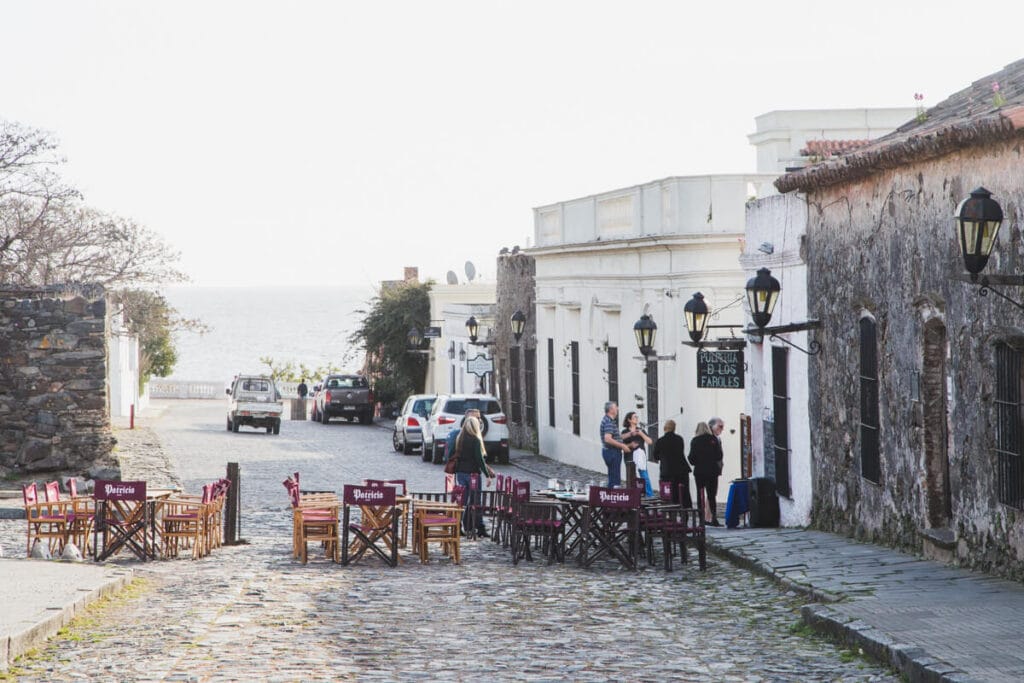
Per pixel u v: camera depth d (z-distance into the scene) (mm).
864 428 17000
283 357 166000
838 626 11391
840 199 17672
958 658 9633
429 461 36594
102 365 27375
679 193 26688
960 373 13922
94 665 10422
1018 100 13875
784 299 20141
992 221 11578
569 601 14180
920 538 15281
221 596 14266
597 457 32969
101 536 19672
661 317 27781
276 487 28703
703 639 11844
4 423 27109
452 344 51906
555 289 36562
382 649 11289
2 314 27078
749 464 21859
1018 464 12664
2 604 12461
